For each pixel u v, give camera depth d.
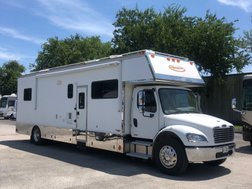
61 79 13.20
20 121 15.97
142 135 9.95
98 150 13.03
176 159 8.75
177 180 8.32
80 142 12.00
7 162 10.46
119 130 10.29
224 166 10.12
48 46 53.00
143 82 9.81
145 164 10.25
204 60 29.36
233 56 29.58
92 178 8.41
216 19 29.97
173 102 9.90
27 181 8.08
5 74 64.31
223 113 29.23
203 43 28.83
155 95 9.73
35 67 54.28
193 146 8.51
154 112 9.67
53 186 7.64
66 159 11.06
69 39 55.34
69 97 12.67
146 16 34.78
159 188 7.54
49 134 13.77
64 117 12.90
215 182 8.18
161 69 9.76
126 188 7.51
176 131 8.78
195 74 10.78
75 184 7.82
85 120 11.79
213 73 29.61
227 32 28.98
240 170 9.59
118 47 34.00
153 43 31.23
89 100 11.65
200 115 9.76
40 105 14.47
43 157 11.43
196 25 30.75
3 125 26.95
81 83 12.10
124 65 10.34
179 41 29.59
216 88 29.83
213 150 8.64
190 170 9.48
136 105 10.19
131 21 35.03
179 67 10.36
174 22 31.59
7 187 7.55
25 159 11.02
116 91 10.53
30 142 15.27
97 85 11.34
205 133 8.70
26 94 15.59
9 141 15.91
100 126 11.09
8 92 64.06
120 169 9.50
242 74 28.11
